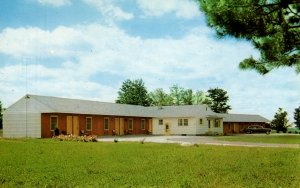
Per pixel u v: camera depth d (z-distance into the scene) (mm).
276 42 9727
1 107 73375
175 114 64375
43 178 12328
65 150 24484
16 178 12344
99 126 53344
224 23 8562
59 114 46344
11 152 22750
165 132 64875
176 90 105438
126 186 10875
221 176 12852
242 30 8641
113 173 13555
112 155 20875
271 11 8719
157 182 11680
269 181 11820
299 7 9141
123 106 63219
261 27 8680
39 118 45125
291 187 10852
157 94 105938
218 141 37781
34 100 45750
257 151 23531
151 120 66250
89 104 54875
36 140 36938
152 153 22125
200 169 14703
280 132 81250
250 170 14414
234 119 76562
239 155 20719
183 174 13328
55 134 44594
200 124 63188
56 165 16000
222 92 94688
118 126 57438
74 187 10781
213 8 8266
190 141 37875
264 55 10094
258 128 73625
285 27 9148
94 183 11406
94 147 27484
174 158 19078
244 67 10719
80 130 49562
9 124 47094
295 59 10172
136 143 33188
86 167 15289
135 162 17266
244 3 8297
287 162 17156
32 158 19000
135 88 98750
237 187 10789
